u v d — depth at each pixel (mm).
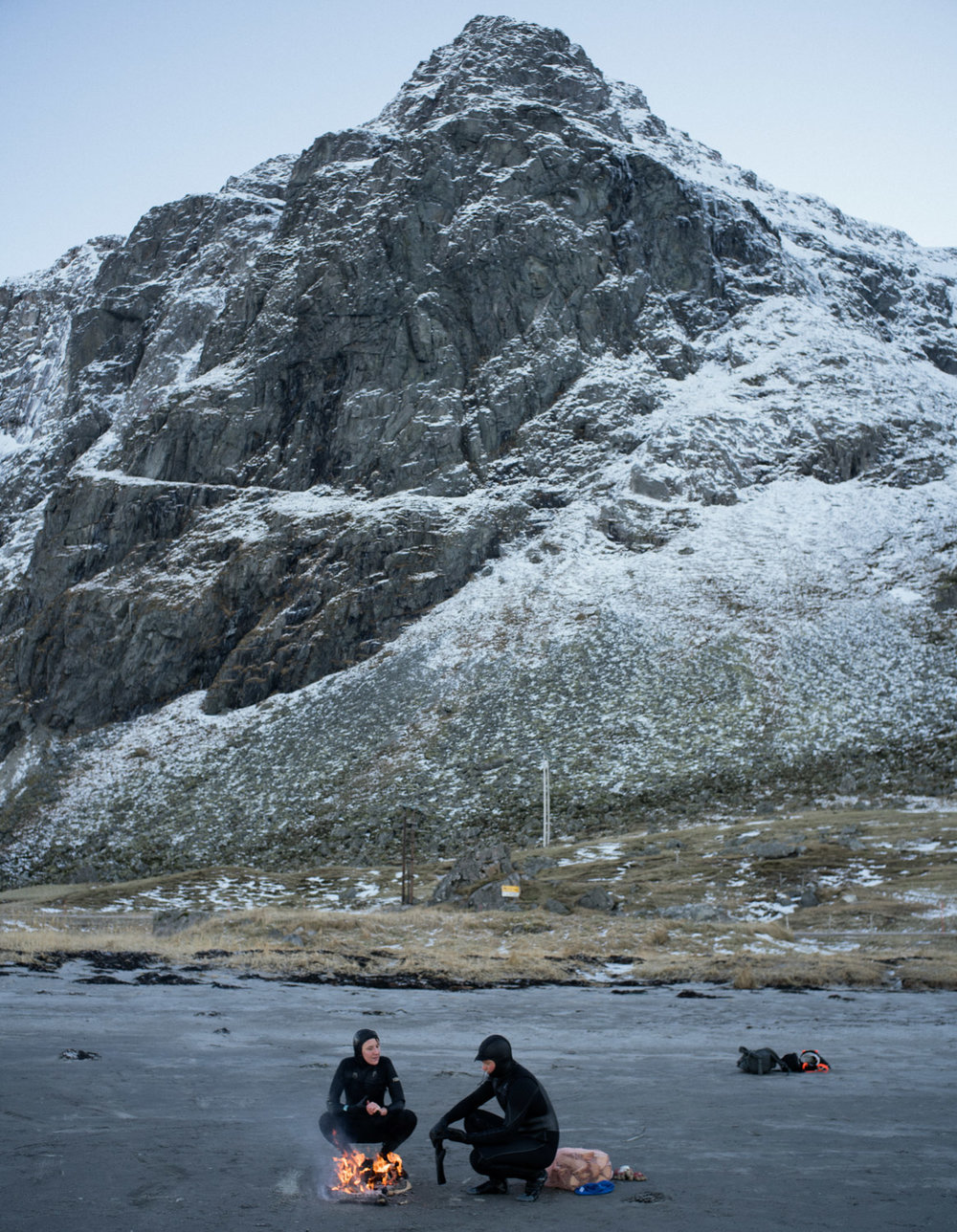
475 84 190250
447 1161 8820
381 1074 8070
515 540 133125
